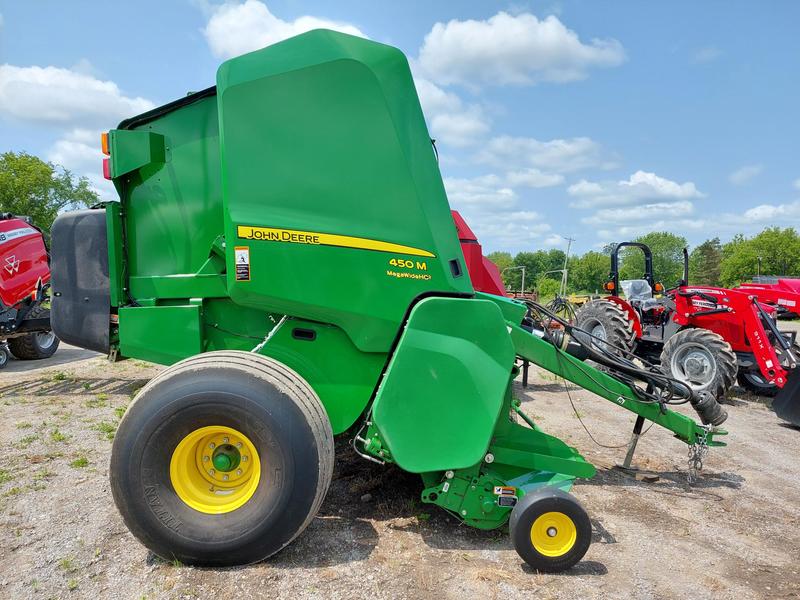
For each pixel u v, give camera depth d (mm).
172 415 2668
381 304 3062
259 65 3057
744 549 3229
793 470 4641
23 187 44562
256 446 2738
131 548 2947
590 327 8938
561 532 2818
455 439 2963
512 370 3260
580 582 2775
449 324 2996
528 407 6664
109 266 3662
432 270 3080
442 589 2650
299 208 3039
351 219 3059
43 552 2896
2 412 5730
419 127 3199
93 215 3750
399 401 2914
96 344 3750
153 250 3680
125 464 2660
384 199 3068
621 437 5473
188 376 2742
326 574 2730
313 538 3090
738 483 4305
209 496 2816
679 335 7258
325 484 2801
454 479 3023
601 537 3320
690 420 4102
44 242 9164
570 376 3814
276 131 3035
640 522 3557
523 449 3314
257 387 2707
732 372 6781
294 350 3244
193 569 2732
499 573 2803
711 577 2891
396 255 3062
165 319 3479
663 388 4043
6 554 2877
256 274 2992
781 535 3430
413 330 2955
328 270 3037
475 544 3107
